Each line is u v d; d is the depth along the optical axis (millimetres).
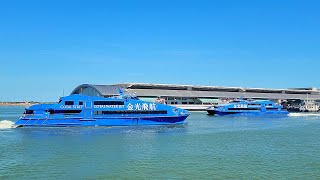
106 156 51469
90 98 95062
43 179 38625
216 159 49406
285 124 113750
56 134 77500
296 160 48969
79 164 45812
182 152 55125
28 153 53500
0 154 52562
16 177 39406
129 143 64688
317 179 39188
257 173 41562
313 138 73625
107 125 96500
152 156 51594
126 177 39594
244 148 59312
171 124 105250
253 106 165250
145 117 101125
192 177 39719
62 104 92188
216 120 130500
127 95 105000
